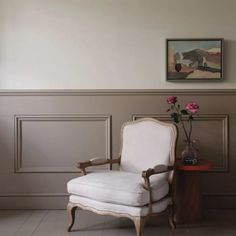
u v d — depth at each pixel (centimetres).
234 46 316
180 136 319
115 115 319
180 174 282
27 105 318
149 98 317
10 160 320
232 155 319
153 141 281
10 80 318
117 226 275
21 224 279
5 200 320
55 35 318
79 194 257
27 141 320
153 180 252
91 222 284
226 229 268
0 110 318
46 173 321
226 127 317
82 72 319
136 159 284
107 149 320
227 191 320
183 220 282
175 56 314
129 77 319
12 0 316
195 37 315
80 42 318
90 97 319
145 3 316
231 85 318
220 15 315
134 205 233
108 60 318
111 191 241
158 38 317
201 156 319
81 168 272
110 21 317
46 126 321
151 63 318
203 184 321
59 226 275
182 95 317
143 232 262
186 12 315
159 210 249
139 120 296
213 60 313
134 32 317
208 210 316
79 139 321
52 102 318
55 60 318
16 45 317
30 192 321
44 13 317
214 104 317
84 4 317
